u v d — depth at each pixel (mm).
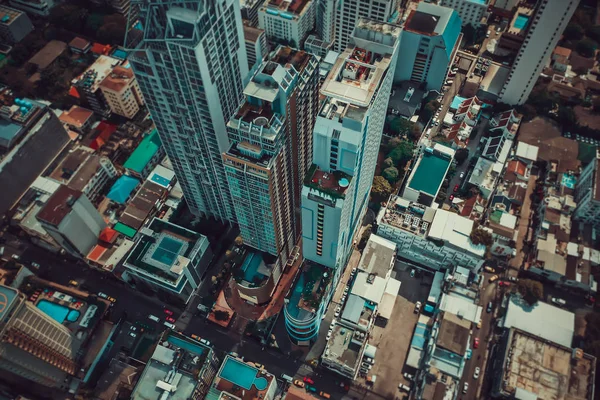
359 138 160750
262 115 181750
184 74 176875
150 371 194875
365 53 180000
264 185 191875
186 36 162875
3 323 184875
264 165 182625
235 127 179375
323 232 198875
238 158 185375
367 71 171250
